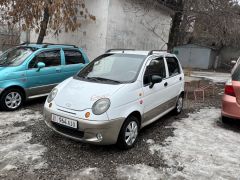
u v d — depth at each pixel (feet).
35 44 25.08
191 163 13.93
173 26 40.98
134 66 16.76
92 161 13.48
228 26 38.27
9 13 29.30
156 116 18.39
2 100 20.47
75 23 30.19
